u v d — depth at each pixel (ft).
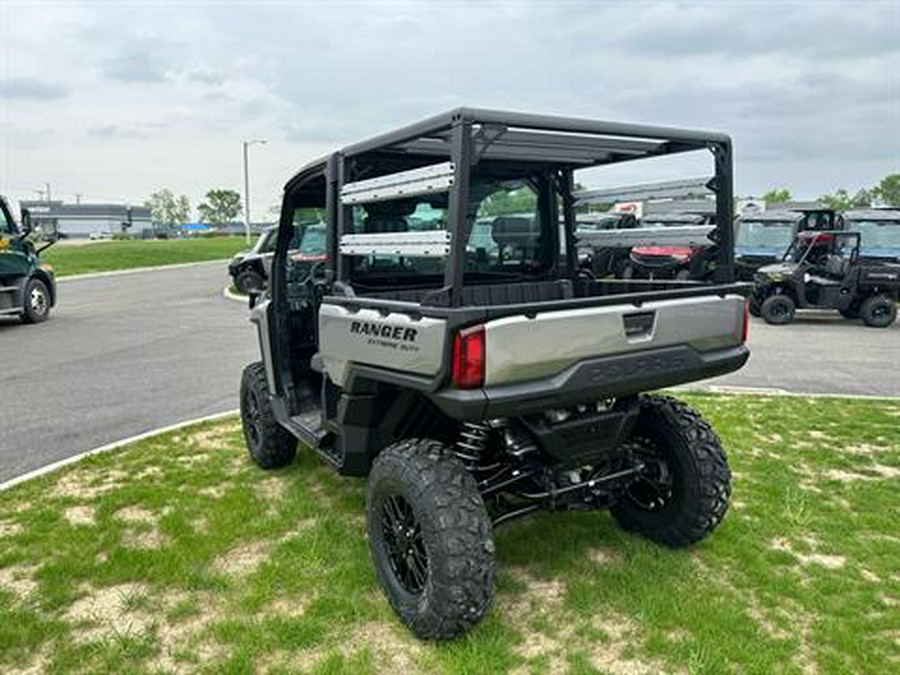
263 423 15.47
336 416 11.93
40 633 9.83
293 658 9.36
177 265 111.96
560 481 10.84
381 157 12.26
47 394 24.35
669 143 11.23
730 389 24.41
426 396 9.49
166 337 37.47
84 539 12.63
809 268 41.70
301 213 14.69
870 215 49.32
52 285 45.19
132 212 395.34
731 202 11.11
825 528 12.91
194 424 19.99
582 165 13.43
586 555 11.98
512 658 9.22
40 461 17.30
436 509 9.14
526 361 8.80
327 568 11.57
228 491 14.83
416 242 9.30
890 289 40.86
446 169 8.62
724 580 11.13
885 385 25.44
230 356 31.76
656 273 15.01
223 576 11.28
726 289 10.91
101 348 34.04
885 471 15.94
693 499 11.52
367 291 13.00
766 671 8.91
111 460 16.90
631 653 9.35
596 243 13.57
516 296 13.60
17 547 12.35
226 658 9.34
